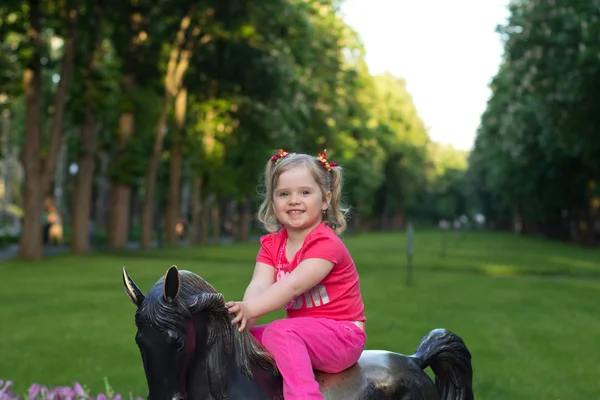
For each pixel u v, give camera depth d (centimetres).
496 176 5797
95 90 2802
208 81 3738
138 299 256
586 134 2897
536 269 2288
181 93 3709
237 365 267
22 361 784
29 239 2533
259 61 3472
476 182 9162
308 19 3734
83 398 507
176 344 249
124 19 3116
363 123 6391
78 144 2906
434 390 315
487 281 1906
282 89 3612
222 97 3691
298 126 4122
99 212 5762
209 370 261
